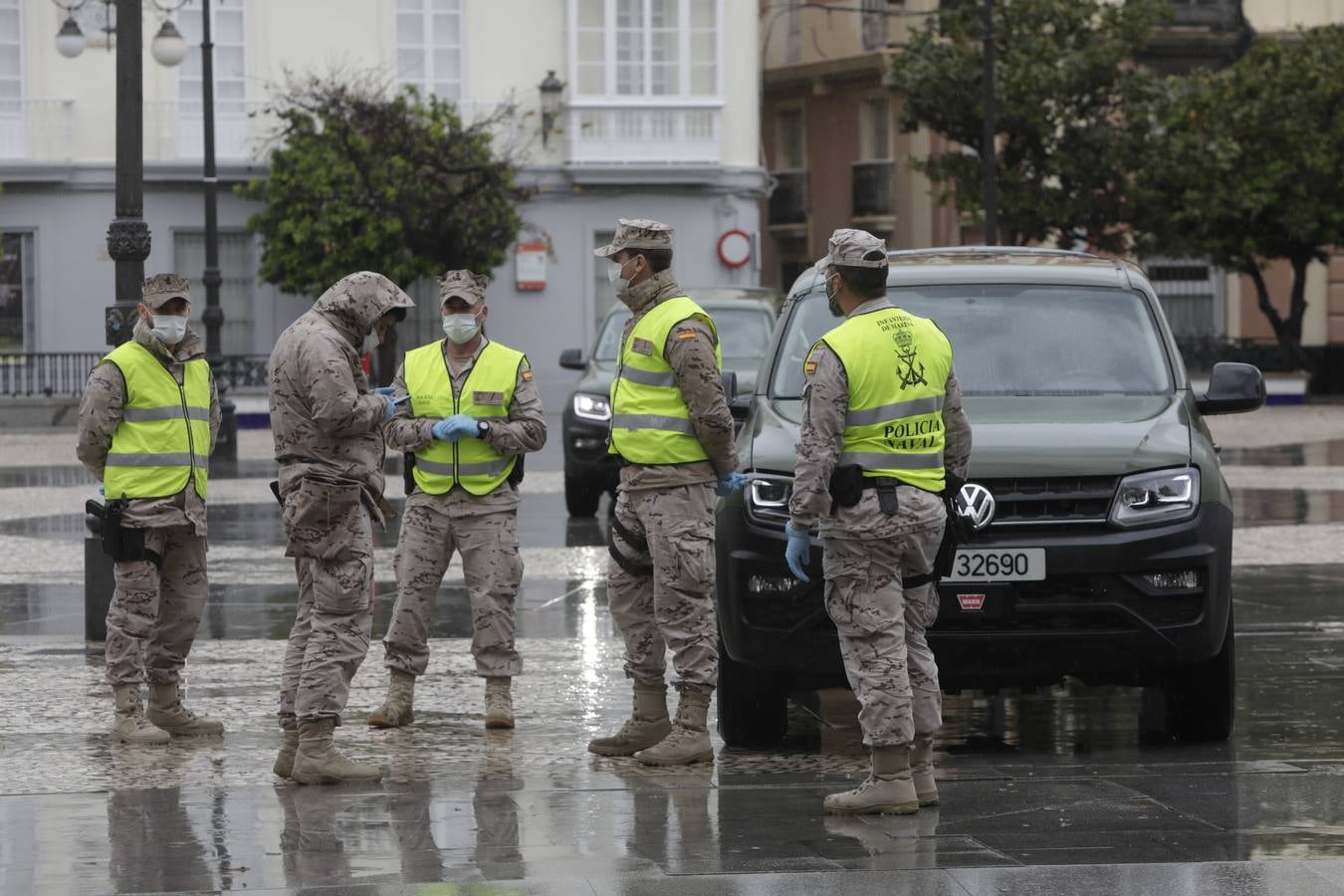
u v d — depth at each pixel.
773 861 17.39
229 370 106.19
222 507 58.88
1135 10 108.56
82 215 106.88
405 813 19.77
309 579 22.19
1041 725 26.00
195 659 31.22
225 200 107.75
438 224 99.50
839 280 19.62
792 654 23.03
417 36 110.38
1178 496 23.16
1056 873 16.47
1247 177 111.00
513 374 25.88
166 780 22.14
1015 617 22.64
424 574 25.77
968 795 20.36
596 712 26.77
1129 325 27.06
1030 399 25.50
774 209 134.38
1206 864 16.64
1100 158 108.38
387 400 22.22
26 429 102.12
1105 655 22.81
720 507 24.03
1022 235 112.50
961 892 15.98
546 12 111.31
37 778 22.25
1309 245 114.31
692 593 22.86
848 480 19.08
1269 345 120.50
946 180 112.38
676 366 22.55
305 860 17.62
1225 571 23.33
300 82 108.25
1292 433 92.06
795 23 133.12
